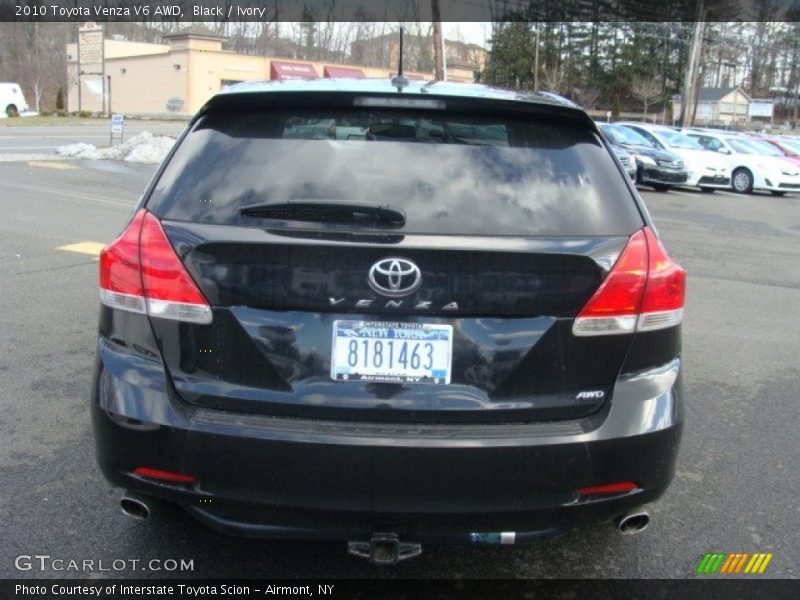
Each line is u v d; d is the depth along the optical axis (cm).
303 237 228
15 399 439
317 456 226
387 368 232
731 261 1008
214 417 233
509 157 253
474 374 232
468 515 231
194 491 236
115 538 304
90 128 3684
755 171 2153
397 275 227
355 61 5841
